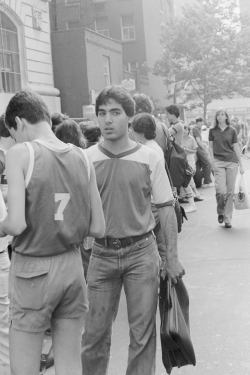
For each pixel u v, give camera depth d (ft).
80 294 12.09
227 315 21.58
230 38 138.72
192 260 30.30
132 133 21.03
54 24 131.44
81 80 103.60
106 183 14.47
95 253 14.75
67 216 11.76
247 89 141.90
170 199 14.89
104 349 15.07
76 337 12.21
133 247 14.49
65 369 12.06
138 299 14.57
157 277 14.80
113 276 14.69
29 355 11.72
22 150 11.53
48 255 11.65
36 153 11.58
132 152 14.61
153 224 14.96
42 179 11.50
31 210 11.48
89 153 14.70
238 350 18.39
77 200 11.94
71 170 11.93
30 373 11.71
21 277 11.66
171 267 14.87
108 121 14.33
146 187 14.67
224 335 19.63
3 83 79.71
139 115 20.93
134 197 14.52
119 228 14.42
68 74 103.76
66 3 130.72
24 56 85.20
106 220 14.46
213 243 34.37
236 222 41.14
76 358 12.23
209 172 65.46
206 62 138.41
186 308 15.01
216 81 139.33
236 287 25.07
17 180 11.34
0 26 79.71
